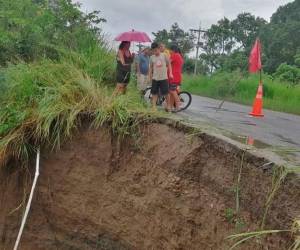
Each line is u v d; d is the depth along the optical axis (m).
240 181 5.29
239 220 5.16
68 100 7.79
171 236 6.16
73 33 10.66
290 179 4.62
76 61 9.35
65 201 7.51
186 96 13.33
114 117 7.32
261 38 49.06
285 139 9.26
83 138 7.48
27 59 10.46
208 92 27.89
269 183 4.87
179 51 11.61
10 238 7.77
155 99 10.17
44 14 11.32
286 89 24.91
